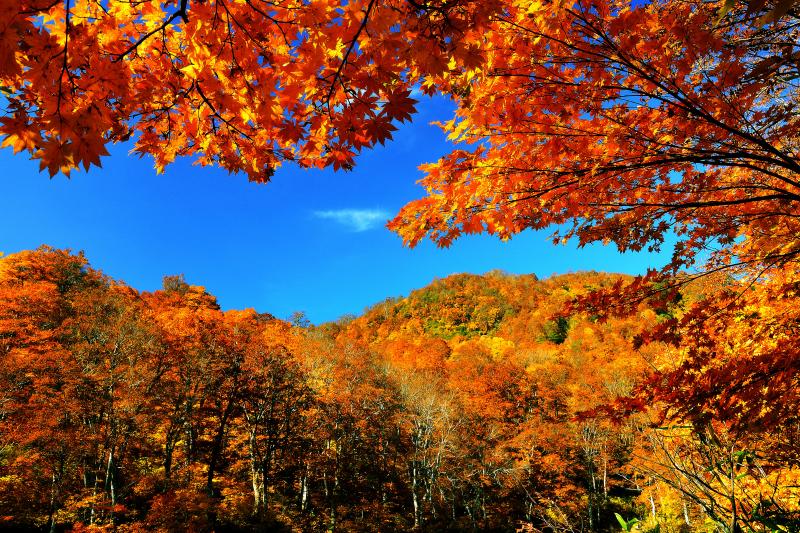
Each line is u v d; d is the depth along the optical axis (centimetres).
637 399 268
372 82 182
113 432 1700
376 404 2933
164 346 2091
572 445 2620
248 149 256
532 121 264
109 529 1413
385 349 6994
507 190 308
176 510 1598
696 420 253
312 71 181
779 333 303
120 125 225
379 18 162
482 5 161
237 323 2786
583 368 3884
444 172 307
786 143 314
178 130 243
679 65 233
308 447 2491
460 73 210
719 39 223
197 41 180
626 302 307
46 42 144
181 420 2038
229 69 188
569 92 249
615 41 227
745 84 241
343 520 2219
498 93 251
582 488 2462
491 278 9638
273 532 1964
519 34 229
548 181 300
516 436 2833
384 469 2764
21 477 1440
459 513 2545
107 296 2878
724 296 288
